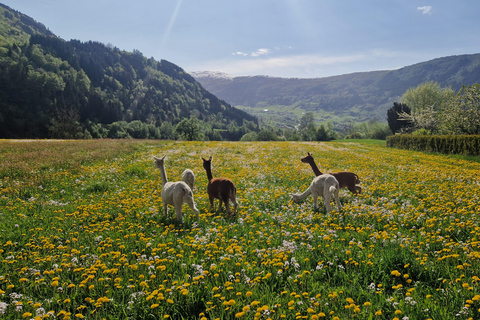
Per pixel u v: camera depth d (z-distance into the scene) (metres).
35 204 10.24
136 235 7.14
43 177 14.24
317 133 112.06
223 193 9.22
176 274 5.13
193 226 7.77
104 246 6.36
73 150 24.58
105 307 4.22
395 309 4.04
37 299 4.45
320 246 6.17
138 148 29.95
